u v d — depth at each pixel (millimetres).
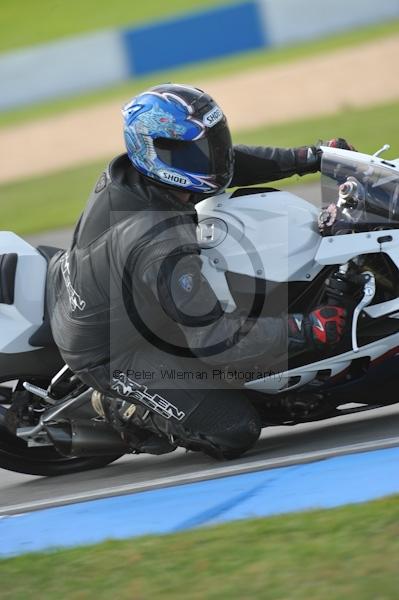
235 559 11203
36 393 17516
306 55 78375
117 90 87750
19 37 109938
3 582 11750
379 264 15828
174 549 11820
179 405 15961
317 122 53188
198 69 87438
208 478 15508
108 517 13891
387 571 10133
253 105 62656
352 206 16000
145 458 19125
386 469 13555
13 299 17391
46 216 43594
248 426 16141
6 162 62531
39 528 13984
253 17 92312
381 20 89000
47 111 83500
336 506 12414
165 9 111000
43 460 18672
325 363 15992
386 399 16781
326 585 10117
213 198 16438
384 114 51688
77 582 11344
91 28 108500
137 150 15406
